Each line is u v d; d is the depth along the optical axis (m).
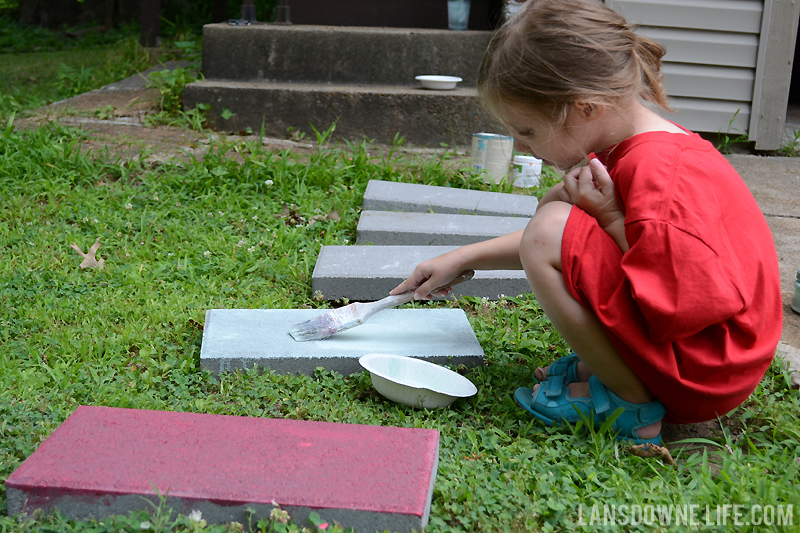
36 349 2.33
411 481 1.56
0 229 3.43
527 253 1.85
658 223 1.64
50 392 2.07
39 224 3.57
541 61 1.78
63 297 2.79
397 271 2.96
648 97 1.93
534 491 1.69
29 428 1.86
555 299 1.81
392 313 2.71
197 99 5.62
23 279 2.88
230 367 2.25
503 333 2.58
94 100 6.25
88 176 4.22
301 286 3.03
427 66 5.87
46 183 3.97
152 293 2.82
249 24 6.19
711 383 1.78
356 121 5.58
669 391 1.82
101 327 2.52
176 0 12.22
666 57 5.88
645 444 1.87
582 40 1.77
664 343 1.73
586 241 1.78
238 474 1.56
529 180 4.61
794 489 1.68
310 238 3.60
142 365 2.31
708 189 1.70
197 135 5.39
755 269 1.73
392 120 5.57
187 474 1.55
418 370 2.24
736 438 2.04
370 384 2.21
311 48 5.81
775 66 5.81
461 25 6.24
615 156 1.88
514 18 1.89
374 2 7.00
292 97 5.56
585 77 1.77
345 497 1.50
